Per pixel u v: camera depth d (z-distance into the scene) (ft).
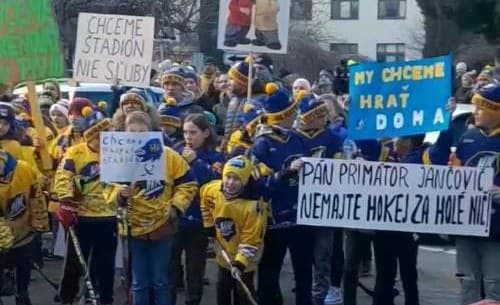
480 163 25.90
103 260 30.45
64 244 31.63
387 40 241.14
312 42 165.07
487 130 25.99
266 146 27.63
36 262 34.71
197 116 30.58
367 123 27.20
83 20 36.09
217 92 47.80
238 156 27.84
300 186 26.68
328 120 28.81
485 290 26.27
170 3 128.98
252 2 35.94
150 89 41.63
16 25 31.24
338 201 26.63
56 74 31.55
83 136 29.78
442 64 26.63
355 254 29.86
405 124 26.96
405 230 26.48
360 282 34.19
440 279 37.86
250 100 33.53
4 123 29.60
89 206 29.81
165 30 130.52
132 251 27.73
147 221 27.37
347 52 242.58
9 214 28.50
